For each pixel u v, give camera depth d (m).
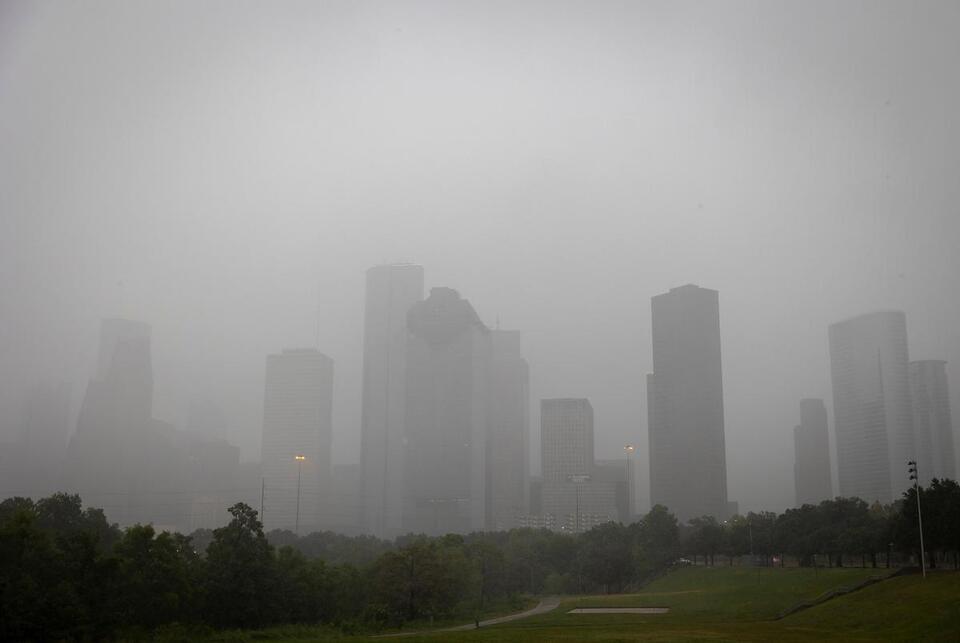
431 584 155.38
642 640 92.88
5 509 138.75
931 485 151.00
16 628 96.12
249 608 126.00
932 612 104.81
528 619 144.88
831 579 152.50
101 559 109.31
